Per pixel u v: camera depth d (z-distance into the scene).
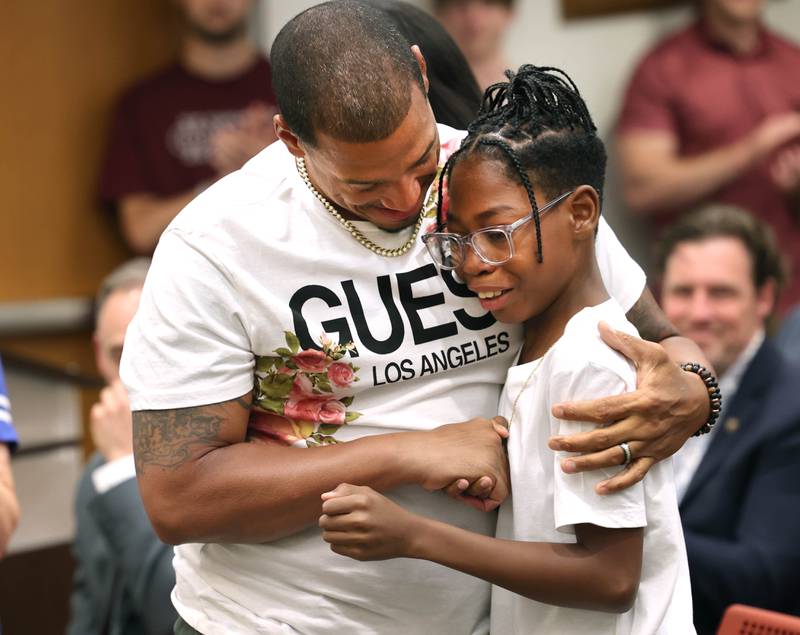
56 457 6.00
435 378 2.88
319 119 2.53
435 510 2.85
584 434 2.62
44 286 6.25
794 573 4.14
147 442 2.74
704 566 4.12
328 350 2.79
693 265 4.73
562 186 2.68
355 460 2.71
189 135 6.09
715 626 4.16
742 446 4.26
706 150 6.63
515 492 2.80
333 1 2.67
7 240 6.17
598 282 2.84
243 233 2.76
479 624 2.99
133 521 4.04
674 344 3.09
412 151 2.54
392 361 2.83
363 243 2.81
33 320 6.16
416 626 2.90
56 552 5.28
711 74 6.63
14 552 5.30
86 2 6.20
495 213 2.63
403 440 2.75
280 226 2.79
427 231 2.86
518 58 6.74
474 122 2.77
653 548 2.80
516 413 2.83
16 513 3.38
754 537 4.16
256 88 6.11
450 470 2.72
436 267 2.85
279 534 2.75
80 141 6.26
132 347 2.78
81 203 6.27
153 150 6.11
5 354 5.85
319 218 2.79
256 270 2.77
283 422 2.87
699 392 2.72
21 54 6.11
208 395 2.73
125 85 6.31
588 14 6.84
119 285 4.59
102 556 4.28
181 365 2.73
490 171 2.63
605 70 6.93
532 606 2.86
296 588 2.85
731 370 4.76
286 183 2.82
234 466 2.71
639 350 2.68
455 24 6.16
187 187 6.11
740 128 6.60
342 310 2.80
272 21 6.30
